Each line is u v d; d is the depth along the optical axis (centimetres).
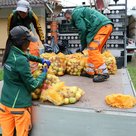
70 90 309
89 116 274
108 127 271
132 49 1164
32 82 278
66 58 492
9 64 274
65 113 281
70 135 284
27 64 273
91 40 433
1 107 284
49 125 289
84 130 277
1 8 1073
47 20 987
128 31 1398
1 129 307
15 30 277
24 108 277
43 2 960
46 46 641
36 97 309
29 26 455
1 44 1107
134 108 286
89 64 445
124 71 564
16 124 279
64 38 909
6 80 281
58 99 290
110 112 271
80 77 464
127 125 267
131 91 363
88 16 438
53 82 331
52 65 464
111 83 417
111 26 441
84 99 321
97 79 422
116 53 824
